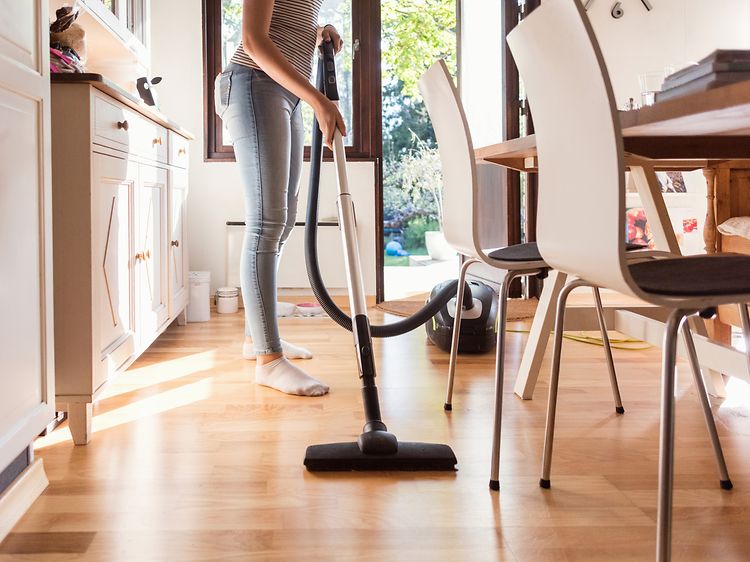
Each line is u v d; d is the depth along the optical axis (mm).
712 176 2592
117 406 2078
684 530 1269
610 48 4461
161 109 4047
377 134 4105
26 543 1223
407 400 2143
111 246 1986
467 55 4816
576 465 1594
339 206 1826
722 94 903
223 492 1446
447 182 1937
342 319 1995
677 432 1821
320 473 1554
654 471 1555
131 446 1729
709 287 965
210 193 4098
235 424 1905
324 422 1922
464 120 1676
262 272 2264
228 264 4031
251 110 2162
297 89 1917
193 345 2986
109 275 1968
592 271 1097
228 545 1215
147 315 2455
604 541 1228
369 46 4094
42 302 1419
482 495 1430
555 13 1069
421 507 1372
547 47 1142
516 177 4359
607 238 1014
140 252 2350
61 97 1738
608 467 1581
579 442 1749
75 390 1732
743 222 2459
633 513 1341
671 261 1248
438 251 7926
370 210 4145
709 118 1030
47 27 1450
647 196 2125
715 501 1393
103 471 1562
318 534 1257
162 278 2756
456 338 2016
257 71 2154
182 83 4055
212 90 4031
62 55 1978
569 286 1376
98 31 2895
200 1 4035
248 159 2197
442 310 2844
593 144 1042
